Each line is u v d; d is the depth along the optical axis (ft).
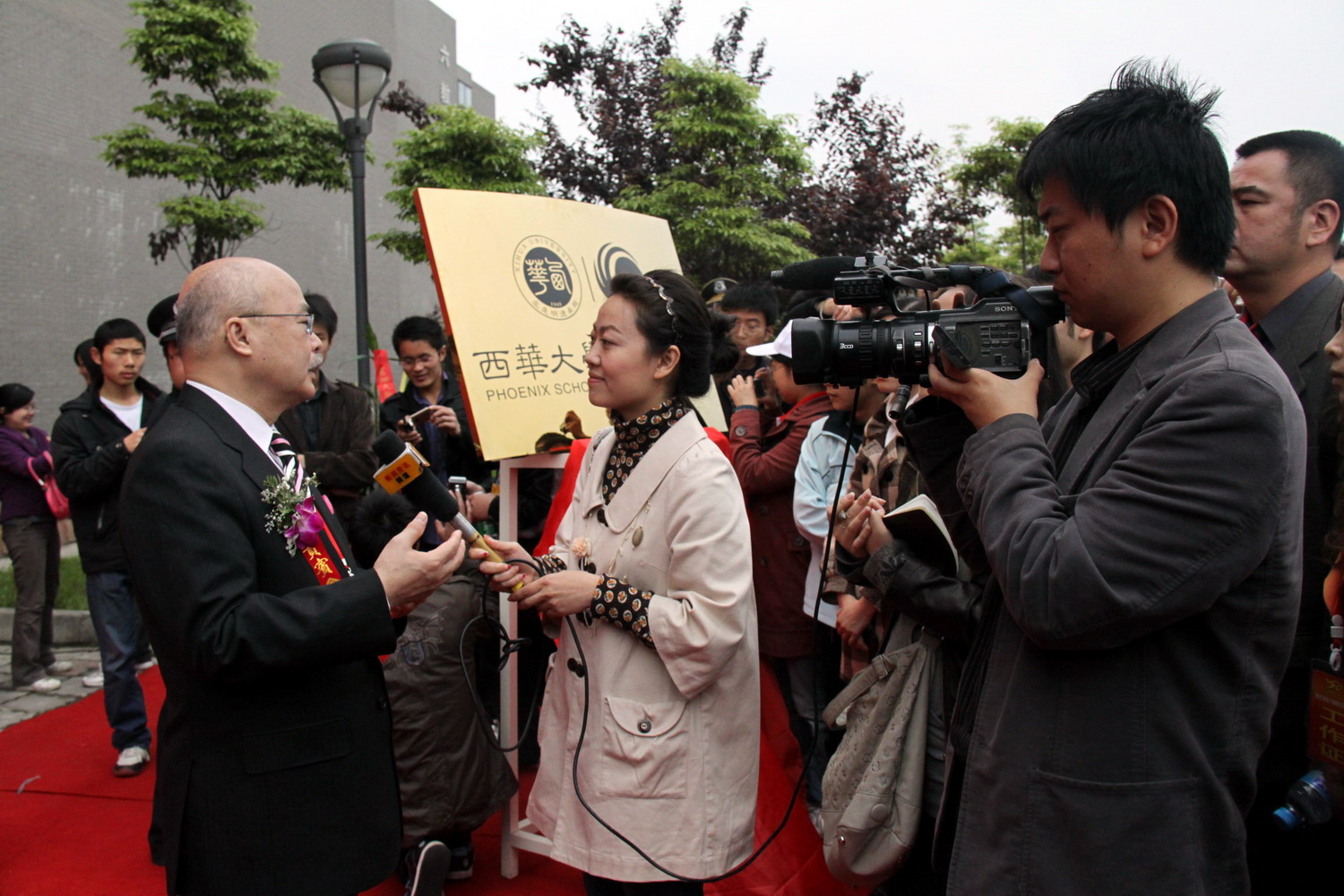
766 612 10.35
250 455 5.58
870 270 4.66
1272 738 6.09
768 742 8.71
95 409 12.21
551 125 35.12
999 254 49.34
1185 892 3.69
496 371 8.52
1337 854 5.82
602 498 6.84
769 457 10.24
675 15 36.55
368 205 49.29
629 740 6.09
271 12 41.42
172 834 5.31
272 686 5.36
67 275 31.14
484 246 8.86
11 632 17.85
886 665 6.54
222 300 5.65
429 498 6.13
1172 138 3.87
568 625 6.55
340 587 5.39
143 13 26.81
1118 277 4.02
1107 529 3.67
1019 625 3.89
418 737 8.34
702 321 6.55
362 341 18.42
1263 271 6.64
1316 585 6.05
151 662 15.94
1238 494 3.52
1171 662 3.79
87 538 11.54
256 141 27.81
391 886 9.20
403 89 35.04
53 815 10.69
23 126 29.40
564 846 6.32
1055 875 3.83
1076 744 3.84
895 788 6.31
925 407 5.08
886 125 36.27
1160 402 3.87
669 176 30.89
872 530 6.39
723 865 6.14
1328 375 6.33
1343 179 6.45
